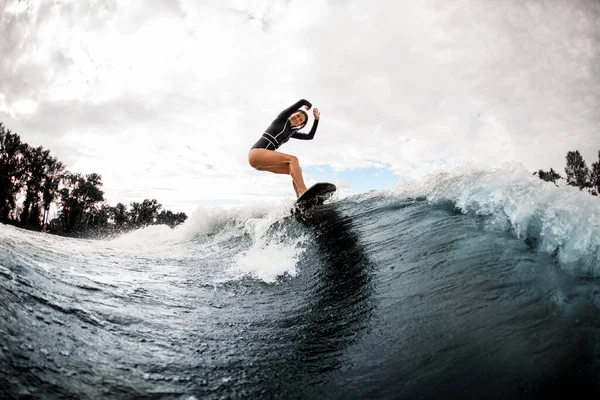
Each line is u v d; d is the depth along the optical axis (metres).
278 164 4.44
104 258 3.31
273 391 1.20
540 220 1.96
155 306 2.02
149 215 44.69
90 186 40.19
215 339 1.65
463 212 2.66
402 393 1.10
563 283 1.50
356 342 1.52
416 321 1.53
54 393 0.92
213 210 5.99
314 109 4.83
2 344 1.02
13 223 32.97
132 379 1.14
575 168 45.53
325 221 4.01
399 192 4.02
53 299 1.56
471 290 1.62
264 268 3.15
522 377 1.05
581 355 1.09
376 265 2.42
